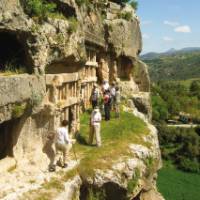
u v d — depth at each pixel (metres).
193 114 103.31
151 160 17.17
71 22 15.42
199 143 70.62
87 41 21.00
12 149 13.30
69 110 17.28
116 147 16.36
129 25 27.75
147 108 29.84
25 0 12.93
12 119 13.00
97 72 26.00
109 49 26.30
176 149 69.75
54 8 14.88
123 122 20.86
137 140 17.95
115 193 14.38
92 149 16.08
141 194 17.09
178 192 48.25
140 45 31.42
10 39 13.67
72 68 16.86
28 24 12.85
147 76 31.59
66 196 12.34
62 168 13.81
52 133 14.45
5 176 12.33
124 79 30.02
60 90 15.62
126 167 14.91
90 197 13.82
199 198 46.28
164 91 113.50
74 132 17.34
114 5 27.38
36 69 13.62
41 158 13.91
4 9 11.73
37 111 13.62
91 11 21.19
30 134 13.83
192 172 61.12
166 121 96.81
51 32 14.08
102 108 22.91
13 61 13.62
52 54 14.42
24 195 11.50
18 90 12.12
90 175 13.94
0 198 11.06
